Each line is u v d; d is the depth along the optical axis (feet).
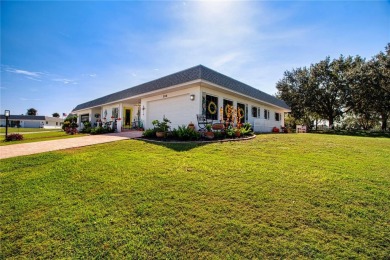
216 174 14.23
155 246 7.43
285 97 104.12
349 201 10.31
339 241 7.48
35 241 7.88
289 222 8.61
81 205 10.42
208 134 29.27
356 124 125.49
